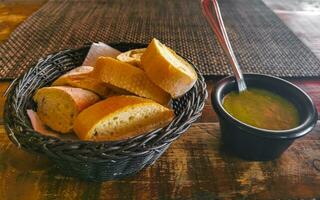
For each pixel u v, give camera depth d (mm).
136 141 164
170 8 477
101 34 387
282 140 185
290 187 201
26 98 220
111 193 191
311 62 340
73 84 228
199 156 221
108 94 229
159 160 215
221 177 206
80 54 270
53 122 216
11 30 390
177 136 175
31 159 211
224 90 224
